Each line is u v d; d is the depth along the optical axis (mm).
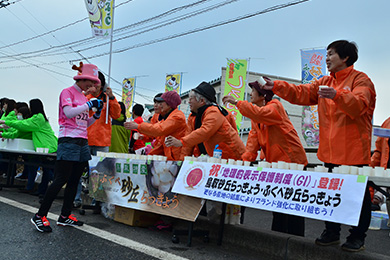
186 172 3396
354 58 2895
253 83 3623
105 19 5270
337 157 2791
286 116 3490
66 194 3658
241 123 12758
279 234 3178
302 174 2617
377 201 5246
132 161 3943
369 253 2639
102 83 4773
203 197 3127
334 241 2824
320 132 2975
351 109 2590
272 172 2793
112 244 3094
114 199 4070
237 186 2949
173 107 4273
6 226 3447
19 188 6309
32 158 5832
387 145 4344
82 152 3635
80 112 3475
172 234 3719
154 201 3629
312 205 2469
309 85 3188
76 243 3049
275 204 2654
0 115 7465
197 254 3014
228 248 3342
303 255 2896
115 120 5703
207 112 3748
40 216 3369
